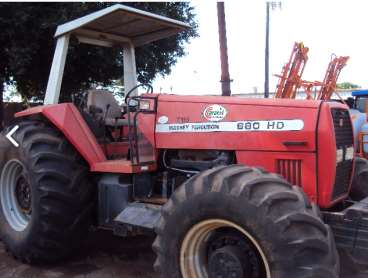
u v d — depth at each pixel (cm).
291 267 273
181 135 396
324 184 340
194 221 311
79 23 452
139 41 530
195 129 389
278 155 352
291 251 273
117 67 1023
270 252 279
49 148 433
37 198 423
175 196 323
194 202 309
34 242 430
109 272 431
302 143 342
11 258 475
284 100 359
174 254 321
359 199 415
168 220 322
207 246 329
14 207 479
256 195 287
